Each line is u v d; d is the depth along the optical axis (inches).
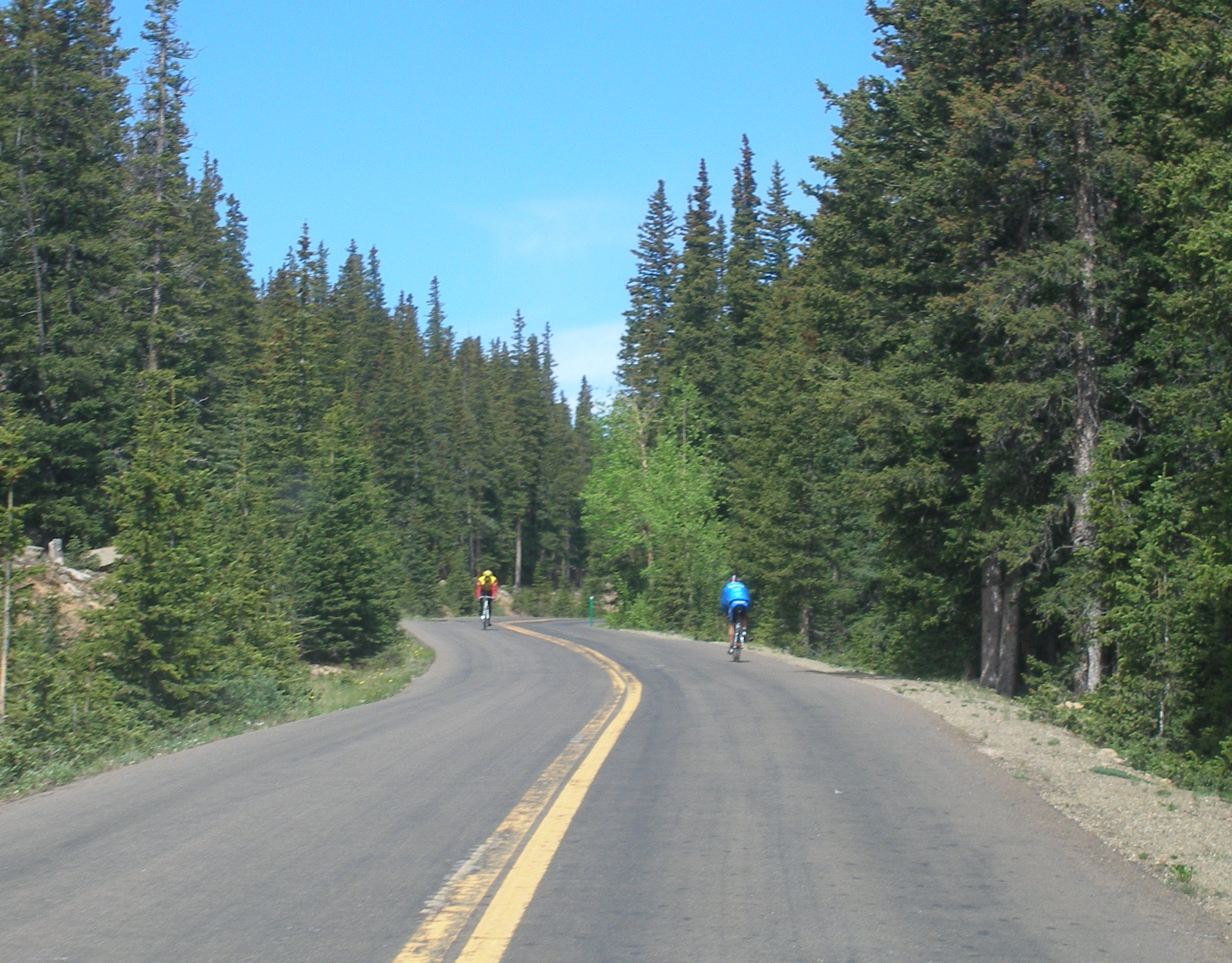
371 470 1498.5
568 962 191.5
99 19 1558.8
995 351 906.1
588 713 573.0
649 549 2283.5
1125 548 689.6
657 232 3043.8
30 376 1437.0
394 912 220.5
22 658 510.3
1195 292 667.4
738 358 2479.1
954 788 357.4
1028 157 832.3
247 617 871.7
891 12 1052.5
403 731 513.0
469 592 3821.4
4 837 292.7
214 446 1594.5
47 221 1498.5
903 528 1055.0
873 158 1036.5
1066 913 224.2
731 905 225.8
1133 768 470.0
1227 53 681.6
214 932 208.1
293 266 3267.7
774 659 1071.6
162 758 446.6
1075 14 823.7
